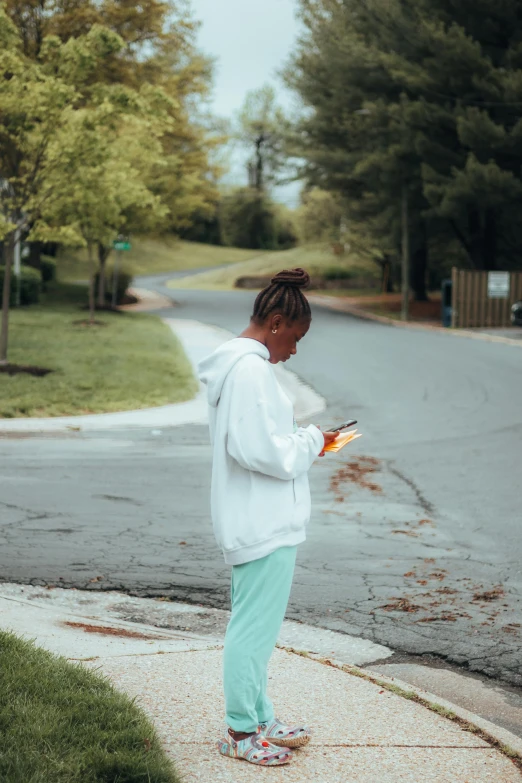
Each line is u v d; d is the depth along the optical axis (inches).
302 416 616.4
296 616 232.1
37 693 153.5
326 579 263.7
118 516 338.0
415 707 166.1
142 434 546.6
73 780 125.4
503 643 213.5
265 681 141.2
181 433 553.0
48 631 209.0
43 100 702.5
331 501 370.3
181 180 1611.7
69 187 751.1
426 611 236.1
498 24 1360.7
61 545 296.5
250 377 127.3
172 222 1630.2
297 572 270.8
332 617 231.6
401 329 1357.0
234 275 2851.9
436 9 1366.9
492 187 1302.9
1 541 299.9
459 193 1302.9
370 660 203.6
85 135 731.4
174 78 1603.1
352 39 1430.9
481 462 456.4
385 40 1405.0
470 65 1310.3
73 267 3225.9
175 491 385.1
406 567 276.4
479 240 1568.7
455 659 204.2
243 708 136.6
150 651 195.8
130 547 295.7
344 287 2518.5
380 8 1390.3
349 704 166.2
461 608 238.5
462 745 149.7
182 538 307.9
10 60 704.4
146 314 1533.0
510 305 1378.0
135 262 3582.7
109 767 128.6
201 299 2032.5
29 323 1168.2
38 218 793.6
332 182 1688.0
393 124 1364.4
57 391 673.0
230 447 128.0
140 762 130.2
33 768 126.9
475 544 304.2
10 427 549.3
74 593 249.9
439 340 1155.9
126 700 154.0
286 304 131.9
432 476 423.2
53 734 137.8
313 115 1656.0
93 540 303.6
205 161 1824.6
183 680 173.8
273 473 128.3
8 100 701.3
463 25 1382.9
